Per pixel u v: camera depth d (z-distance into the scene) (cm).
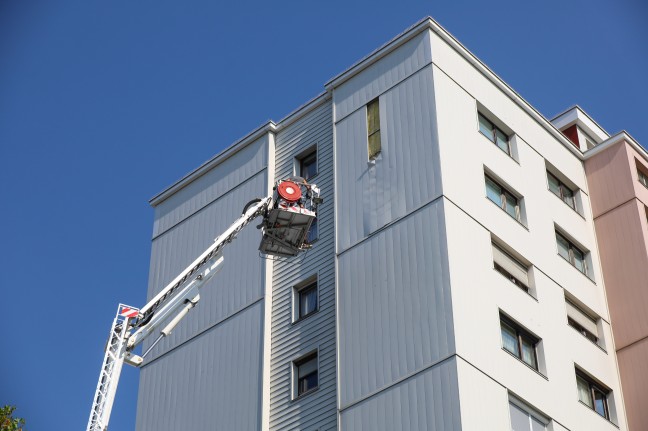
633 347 4547
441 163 4116
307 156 4759
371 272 4100
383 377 3856
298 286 4419
